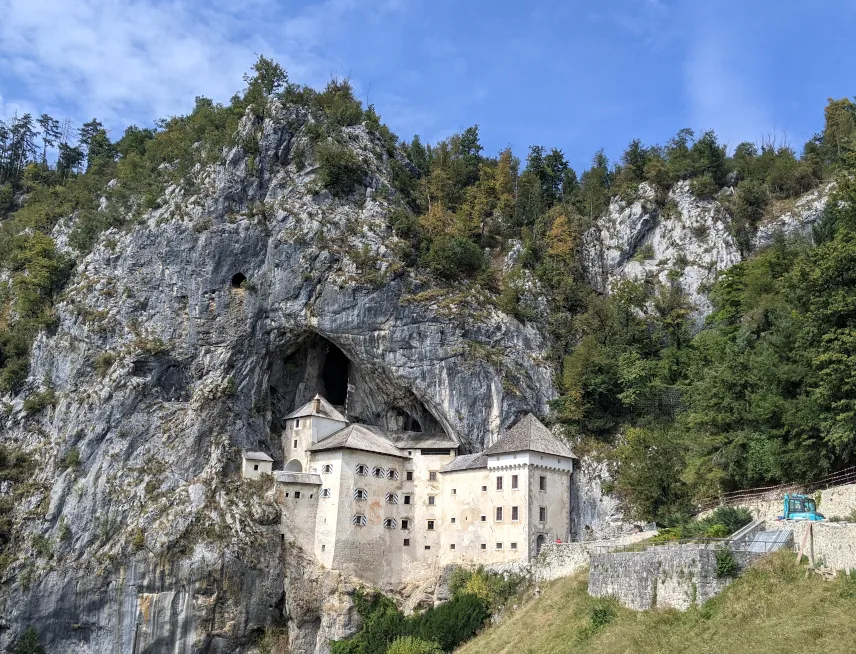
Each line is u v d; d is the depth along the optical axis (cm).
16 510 9406
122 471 9494
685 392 9438
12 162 17412
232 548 9000
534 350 10369
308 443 9881
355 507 9262
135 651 8669
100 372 10119
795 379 6606
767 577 4812
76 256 11650
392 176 12219
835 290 6450
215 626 8825
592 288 12050
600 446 9481
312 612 8919
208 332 10281
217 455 9625
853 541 4544
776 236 10938
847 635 4038
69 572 8838
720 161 13225
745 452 6944
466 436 9638
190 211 10756
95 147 17300
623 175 13725
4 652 8594
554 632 5988
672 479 7431
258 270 10550
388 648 7900
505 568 8350
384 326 10100
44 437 10038
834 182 12012
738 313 9962
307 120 11912
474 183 14262
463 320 10125
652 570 5444
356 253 10438
